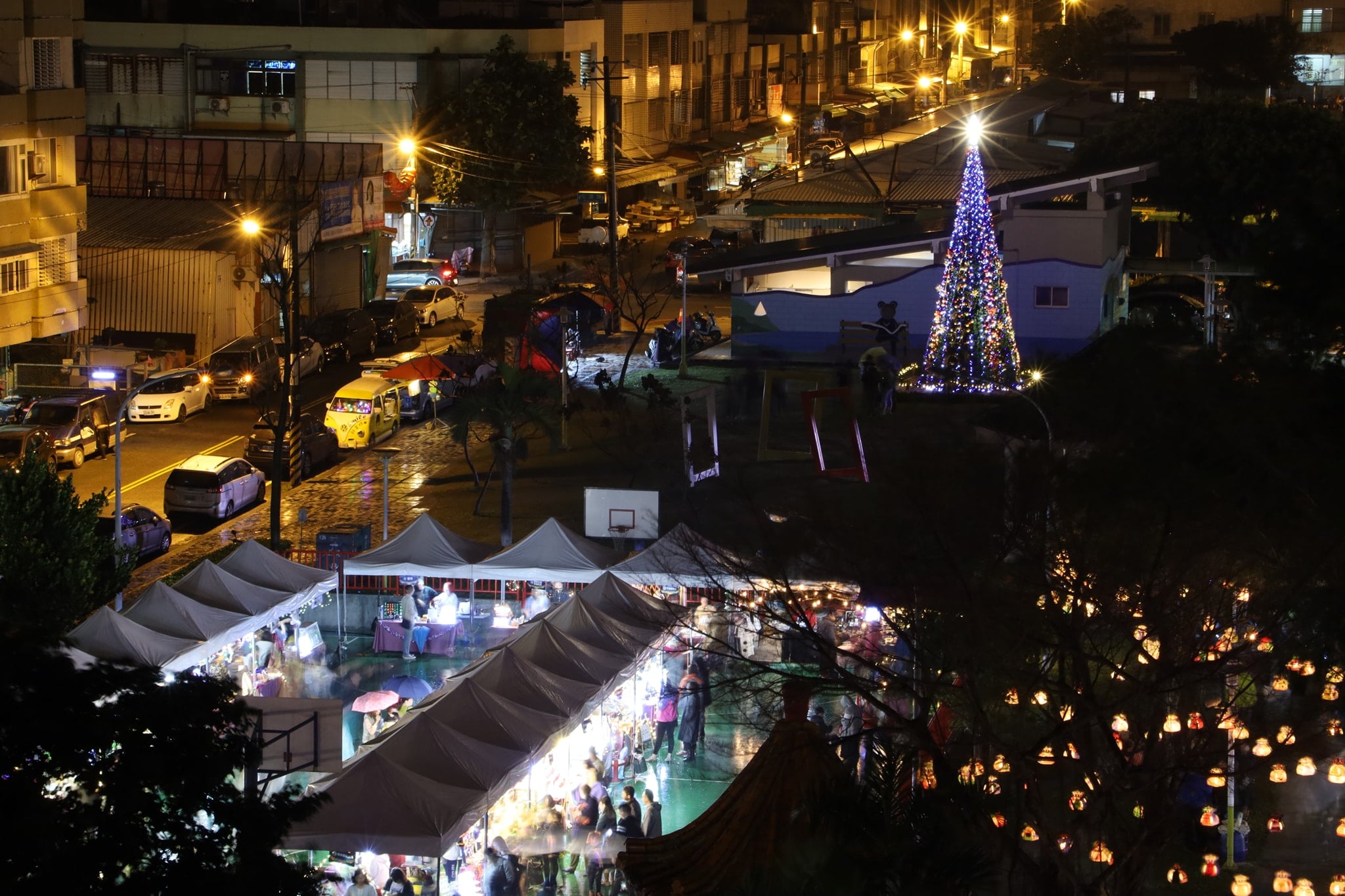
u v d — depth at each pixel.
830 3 127.75
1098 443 21.80
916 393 49.47
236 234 57.62
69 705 12.34
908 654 24.06
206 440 47.28
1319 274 20.88
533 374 38.28
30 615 25.12
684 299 57.28
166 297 57.03
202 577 29.19
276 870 12.80
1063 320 55.97
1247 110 62.72
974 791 15.69
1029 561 18.88
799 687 16.78
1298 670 19.58
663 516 36.12
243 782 18.52
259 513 40.31
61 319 49.91
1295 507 18.47
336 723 18.97
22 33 47.41
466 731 22.06
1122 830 16.78
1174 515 18.19
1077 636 17.53
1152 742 16.84
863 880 12.92
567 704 23.67
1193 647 17.48
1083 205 58.22
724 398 50.59
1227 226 62.84
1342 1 122.38
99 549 28.09
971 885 13.27
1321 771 24.03
